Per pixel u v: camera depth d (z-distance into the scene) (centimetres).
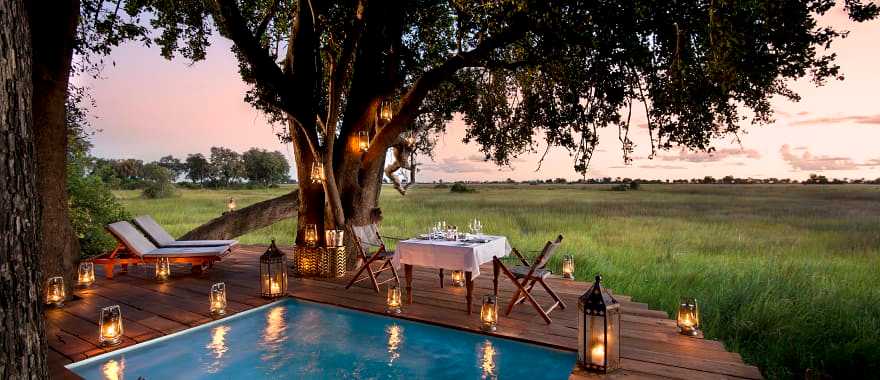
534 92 749
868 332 539
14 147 166
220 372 403
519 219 1914
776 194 5059
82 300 609
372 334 498
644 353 418
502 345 462
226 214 1062
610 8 527
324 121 877
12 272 167
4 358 165
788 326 568
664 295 701
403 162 920
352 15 741
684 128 596
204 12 938
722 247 1220
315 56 740
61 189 608
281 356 438
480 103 885
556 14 529
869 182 9800
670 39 558
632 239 1354
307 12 750
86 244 1002
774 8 484
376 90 762
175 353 446
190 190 5522
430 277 751
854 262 985
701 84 561
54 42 581
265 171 7425
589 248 1105
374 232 706
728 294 686
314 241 754
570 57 622
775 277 797
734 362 395
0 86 161
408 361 425
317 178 723
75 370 404
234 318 551
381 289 670
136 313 551
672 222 1861
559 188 7925
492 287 679
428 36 929
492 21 646
